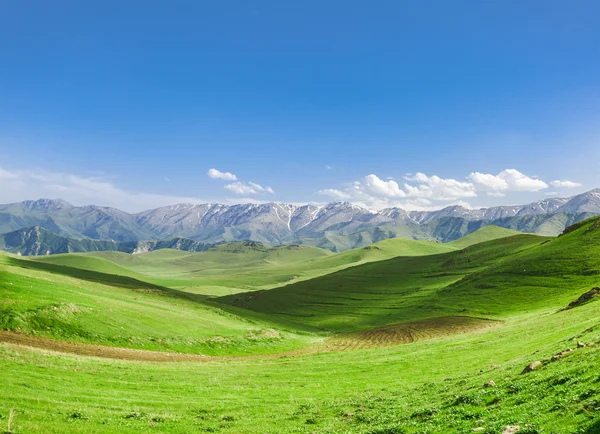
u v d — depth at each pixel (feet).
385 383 152.25
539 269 508.12
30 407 100.53
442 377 146.92
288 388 151.74
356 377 170.71
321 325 499.92
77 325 230.07
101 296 327.26
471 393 100.68
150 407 116.57
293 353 284.82
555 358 106.93
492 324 344.90
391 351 252.21
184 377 164.45
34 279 303.48
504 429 67.15
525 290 459.32
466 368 156.76
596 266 456.45
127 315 276.82
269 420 107.96
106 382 139.03
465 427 76.23
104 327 240.94
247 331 329.11
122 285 507.30
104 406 111.34
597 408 63.05
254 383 161.27
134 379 150.00
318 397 135.03
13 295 239.91
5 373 126.00
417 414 95.40
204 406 121.39
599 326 136.05
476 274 602.85
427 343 275.18
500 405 85.10
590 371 82.23
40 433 82.99
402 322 439.22
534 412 72.43
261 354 282.77
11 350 157.17
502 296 465.06
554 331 186.60
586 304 258.37
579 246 531.91
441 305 501.56
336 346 321.32
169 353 236.63
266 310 643.45
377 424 95.20
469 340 246.68
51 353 168.14
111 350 212.43
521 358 137.49
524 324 263.49
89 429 89.10
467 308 456.45
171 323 293.23
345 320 518.78
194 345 266.57
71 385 127.54
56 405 106.01
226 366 205.98
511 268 552.82
